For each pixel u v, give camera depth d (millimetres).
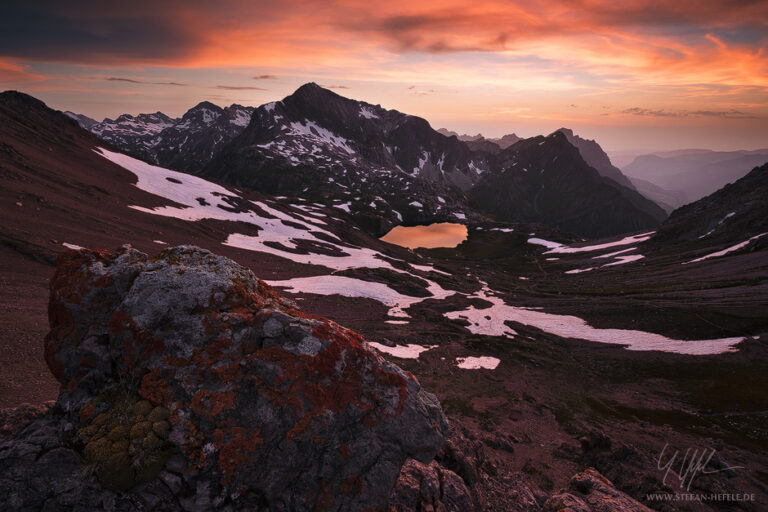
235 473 8297
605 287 123562
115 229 88750
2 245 55250
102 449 7848
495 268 192000
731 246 137875
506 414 46625
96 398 8992
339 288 99000
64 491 7664
